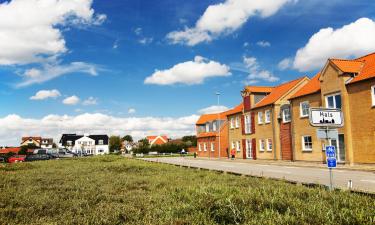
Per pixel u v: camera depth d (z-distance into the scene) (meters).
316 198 7.83
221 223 6.06
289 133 35.00
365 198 7.70
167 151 83.31
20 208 7.77
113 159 38.59
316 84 31.81
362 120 24.64
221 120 57.19
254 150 42.66
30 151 80.88
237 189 9.17
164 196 9.25
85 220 6.50
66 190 11.30
